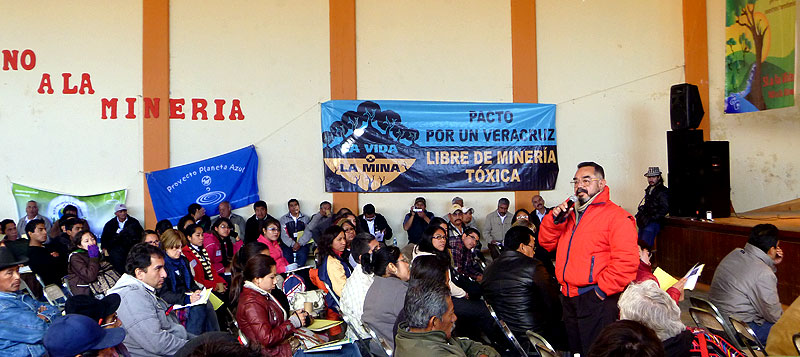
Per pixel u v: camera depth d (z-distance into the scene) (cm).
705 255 776
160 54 862
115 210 845
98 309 287
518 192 959
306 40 909
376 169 922
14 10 830
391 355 356
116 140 852
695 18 991
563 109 973
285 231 870
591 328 382
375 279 392
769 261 436
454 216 873
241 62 891
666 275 439
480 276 612
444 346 258
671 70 995
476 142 948
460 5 952
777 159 1009
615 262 371
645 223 883
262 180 896
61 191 838
